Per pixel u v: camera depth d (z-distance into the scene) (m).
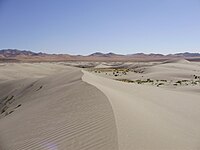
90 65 134.00
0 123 13.93
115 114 9.48
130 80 50.28
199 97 22.61
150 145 7.02
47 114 12.35
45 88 28.48
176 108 15.82
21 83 38.94
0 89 39.81
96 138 7.52
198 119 13.22
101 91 14.76
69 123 9.66
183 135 9.10
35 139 8.98
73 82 23.81
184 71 64.69
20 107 19.84
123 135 7.43
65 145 7.64
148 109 13.05
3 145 9.43
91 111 10.58
